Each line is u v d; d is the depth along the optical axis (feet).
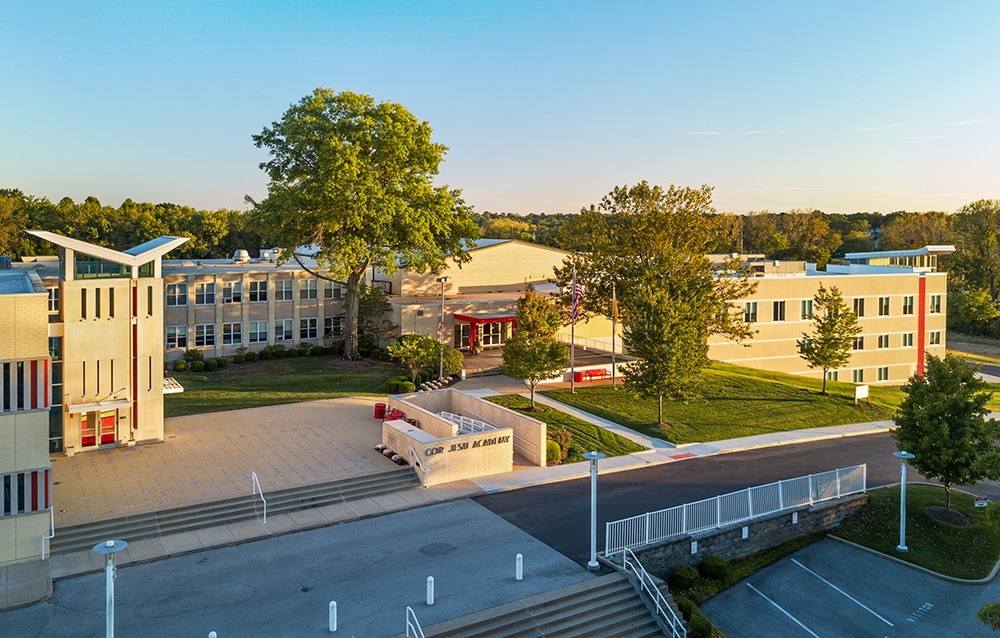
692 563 85.81
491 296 217.97
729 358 206.49
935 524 98.58
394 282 217.97
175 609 67.15
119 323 107.34
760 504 94.43
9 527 75.77
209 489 93.40
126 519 83.56
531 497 98.22
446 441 102.53
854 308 218.59
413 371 159.33
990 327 350.02
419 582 73.00
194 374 167.12
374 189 158.40
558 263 242.37
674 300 136.15
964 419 98.73
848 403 158.30
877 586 84.12
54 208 367.45
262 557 78.74
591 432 128.47
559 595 70.33
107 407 104.22
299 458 106.73
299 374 168.45
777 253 465.47
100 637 62.18
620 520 81.82
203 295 180.55
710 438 130.00
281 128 164.55
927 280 229.04
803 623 76.07
